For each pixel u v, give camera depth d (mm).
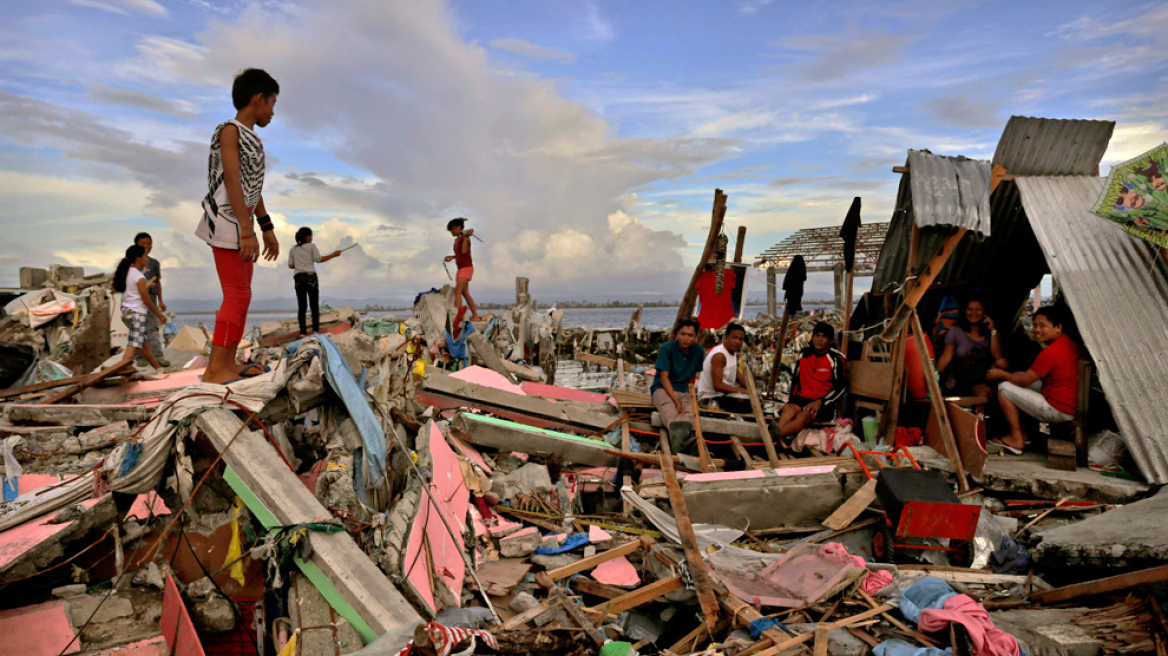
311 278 10406
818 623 3939
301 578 3383
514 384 9188
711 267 9805
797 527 5645
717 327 9867
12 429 5898
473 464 6027
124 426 6086
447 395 7461
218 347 4203
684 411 7566
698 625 4355
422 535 4082
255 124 4137
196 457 4078
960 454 6367
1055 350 6438
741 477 5914
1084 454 6238
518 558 5043
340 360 4449
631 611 4539
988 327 7504
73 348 10977
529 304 14773
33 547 3508
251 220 3938
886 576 4391
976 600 4160
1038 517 5605
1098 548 4207
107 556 4020
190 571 4129
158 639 3570
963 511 4719
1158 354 6109
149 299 8891
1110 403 5984
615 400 8727
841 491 5723
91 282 11898
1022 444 6812
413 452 5059
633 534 5332
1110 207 6359
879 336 7469
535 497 5918
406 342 7457
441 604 3832
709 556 4742
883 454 6152
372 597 3234
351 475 4199
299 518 3436
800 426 7355
